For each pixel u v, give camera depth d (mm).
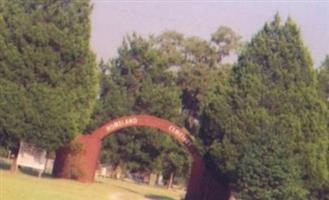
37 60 57281
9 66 56781
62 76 58688
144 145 92000
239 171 56094
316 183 58438
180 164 97125
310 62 60750
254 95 59188
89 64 60594
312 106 59812
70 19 58938
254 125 57969
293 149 57438
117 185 75000
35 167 58656
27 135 57156
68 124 58250
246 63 60594
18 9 57656
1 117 56562
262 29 61500
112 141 91375
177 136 63250
